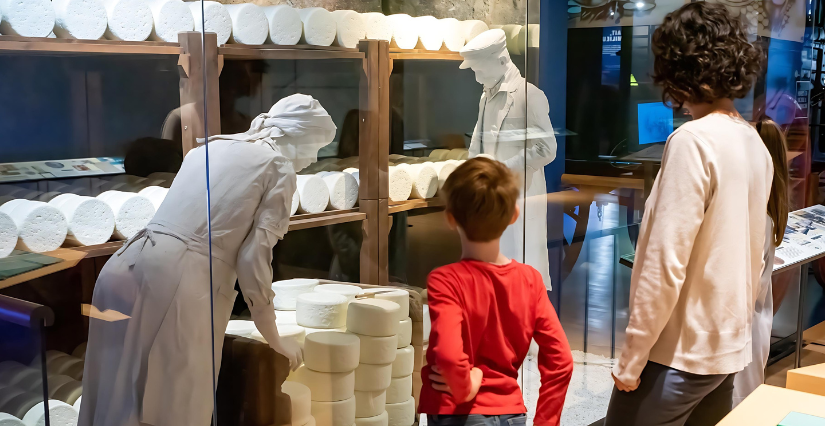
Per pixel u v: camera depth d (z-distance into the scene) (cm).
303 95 145
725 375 142
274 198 141
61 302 144
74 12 140
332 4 147
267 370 146
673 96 149
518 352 132
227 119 142
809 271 333
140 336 142
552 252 335
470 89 169
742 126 142
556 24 335
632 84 322
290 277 147
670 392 142
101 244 145
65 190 144
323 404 152
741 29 143
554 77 335
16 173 142
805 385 149
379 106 154
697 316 139
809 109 304
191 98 143
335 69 149
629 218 325
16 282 143
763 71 287
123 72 143
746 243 141
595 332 321
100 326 144
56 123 143
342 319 153
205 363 143
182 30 143
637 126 324
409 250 162
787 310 324
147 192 146
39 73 141
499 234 131
